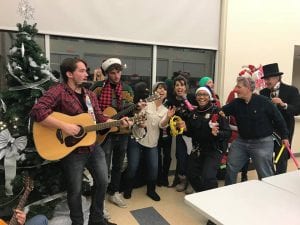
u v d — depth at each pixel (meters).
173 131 2.93
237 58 4.18
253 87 2.61
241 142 2.74
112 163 2.94
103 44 3.47
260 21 4.27
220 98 4.13
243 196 1.46
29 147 2.33
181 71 3.84
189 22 3.88
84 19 3.27
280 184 1.62
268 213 1.28
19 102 2.34
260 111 2.57
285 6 4.43
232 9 4.04
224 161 3.29
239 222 1.21
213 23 4.05
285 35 4.50
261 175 2.65
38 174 2.40
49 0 3.07
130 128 2.64
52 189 2.43
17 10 2.93
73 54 3.31
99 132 2.48
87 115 2.14
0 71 2.90
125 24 3.49
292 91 3.21
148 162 3.12
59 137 2.04
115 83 2.71
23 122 2.31
